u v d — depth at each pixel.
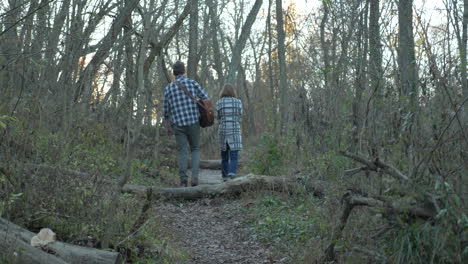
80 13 6.96
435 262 3.26
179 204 6.95
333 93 6.09
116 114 8.45
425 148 3.65
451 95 3.71
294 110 8.23
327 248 4.05
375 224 3.80
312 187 6.61
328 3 5.83
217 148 17.80
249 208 6.47
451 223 3.11
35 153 4.57
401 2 4.23
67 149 5.03
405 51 4.20
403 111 3.95
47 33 5.72
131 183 7.43
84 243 4.07
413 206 3.34
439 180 3.32
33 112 4.93
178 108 7.93
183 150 8.00
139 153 10.29
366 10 5.25
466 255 3.11
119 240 4.20
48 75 6.29
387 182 3.74
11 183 4.09
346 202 3.87
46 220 4.20
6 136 4.22
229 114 8.69
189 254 4.78
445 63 3.83
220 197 7.16
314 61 7.86
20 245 3.27
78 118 7.45
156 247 4.51
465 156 3.49
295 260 4.40
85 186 4.27
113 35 8.25
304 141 7.59
